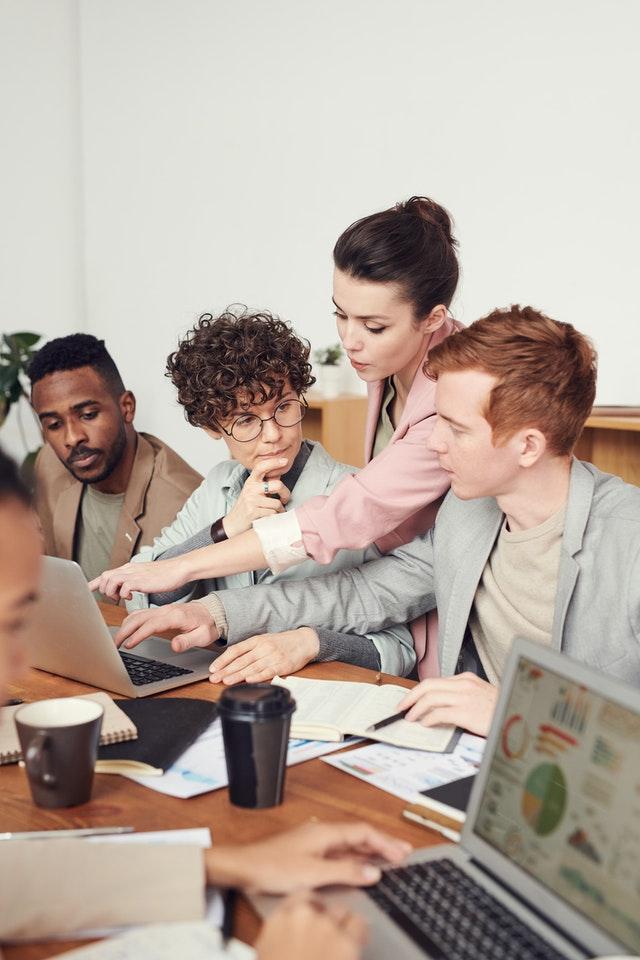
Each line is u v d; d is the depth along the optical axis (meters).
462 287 4.06
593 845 0.90
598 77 3.61
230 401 1.95
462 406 1.53
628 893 0.85
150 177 5.08
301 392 2.05
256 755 1.18
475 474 1.57
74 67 5.25
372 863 1.04
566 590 1.59
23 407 4.99
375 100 4.26
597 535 1.58
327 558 1.90
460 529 1.77
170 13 4.89
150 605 2.11
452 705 1.43
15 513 0.89
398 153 4.21
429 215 1.96
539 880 0.95
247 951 0.88
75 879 0.97
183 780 1.27
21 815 1.18
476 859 1.04
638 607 1.53
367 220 1.92
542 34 3.74
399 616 1.93
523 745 1.01
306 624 1.86
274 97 4.59
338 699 1.53
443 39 4.02
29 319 5.27
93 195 5.32
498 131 3.89
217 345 1.97
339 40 4.35
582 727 0.94
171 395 5.12
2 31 5.02
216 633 1.81
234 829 1.15
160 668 1.71
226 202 4.81
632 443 3.26
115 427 2.67
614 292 3.64
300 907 0.86
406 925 0.92
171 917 0.95
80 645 1.59
